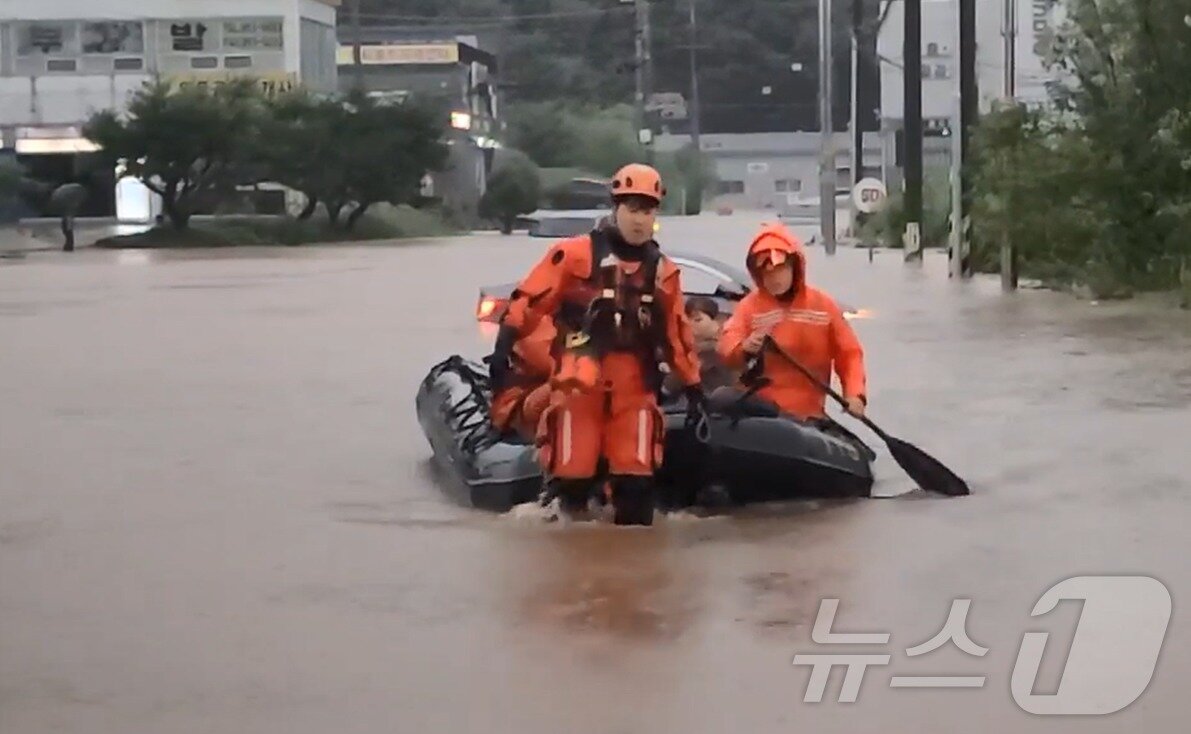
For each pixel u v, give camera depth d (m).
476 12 149.25
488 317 22.20
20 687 8.42
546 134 122.00
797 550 11.09
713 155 144.12
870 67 120.62
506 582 10.38
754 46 148.88
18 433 16.58
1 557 11.27
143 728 7.80
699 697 8.16
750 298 13.38
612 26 146.38
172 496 13.30
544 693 8.22
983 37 62.22
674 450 12.20
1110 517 11.92
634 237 11.49
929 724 7.79
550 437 11.84
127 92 83.50
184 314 31.41
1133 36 32.47
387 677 8.51
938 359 21.62
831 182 58.41
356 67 97.25
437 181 101.00
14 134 86.56
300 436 16.20
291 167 78.88
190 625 9.52
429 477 13.93
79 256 62.03
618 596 10.00
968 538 11.34
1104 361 21.08
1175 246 31.52
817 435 12.59
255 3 88.50
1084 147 32.31
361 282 41.56
